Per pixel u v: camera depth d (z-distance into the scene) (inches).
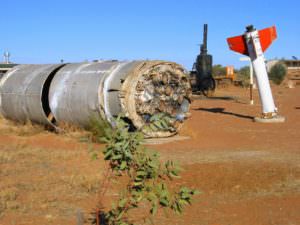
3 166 465.1
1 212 329.4
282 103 1216.2
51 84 700.0
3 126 738.8
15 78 774.5
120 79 587.5
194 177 415.8
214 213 327.0
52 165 471.2
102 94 601.9
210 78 1547.7
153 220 309.6
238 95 1552.7
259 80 826.8
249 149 557.6
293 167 450.0
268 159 490.9
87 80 637.9
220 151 543.8
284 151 540.7
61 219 316.8
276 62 2541.8
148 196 202.8
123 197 213.0
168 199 204.4
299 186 387.9
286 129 725.9
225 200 355.6
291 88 1990.7
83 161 486.3
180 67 615.5
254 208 336.5
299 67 3297.2
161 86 594.2
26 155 519.5
